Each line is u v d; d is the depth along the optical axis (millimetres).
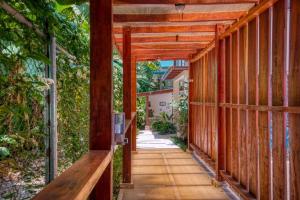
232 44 4500
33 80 1886
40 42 2189
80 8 3834
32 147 2166
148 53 7219
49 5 2348
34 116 2162
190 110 7945
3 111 1605
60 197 916
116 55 7070
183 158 7055
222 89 5020
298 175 2580
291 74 2695
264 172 3307
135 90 7602
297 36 2590
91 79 1939
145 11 4031
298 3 2568
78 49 3553
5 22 1748
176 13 4168
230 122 4660
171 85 17859
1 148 1683
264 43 3271
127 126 3463
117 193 4590
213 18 4227
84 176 1173
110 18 1950
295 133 2625
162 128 13070
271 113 3133
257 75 3488
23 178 2066
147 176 5480
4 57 1616
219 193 4531
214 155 5656
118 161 5164
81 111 3732
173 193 4539
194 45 6438
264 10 3254
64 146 3332
